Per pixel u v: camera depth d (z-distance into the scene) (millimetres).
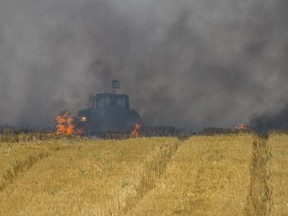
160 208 54250
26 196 64312
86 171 77062
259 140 99250
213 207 54312
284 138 98875
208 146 92875
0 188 70250
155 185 66625
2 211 57781
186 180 67125
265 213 52469
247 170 70938
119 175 72688
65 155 92312
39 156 91000
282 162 74250
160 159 83312
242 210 52094
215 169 72938
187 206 55312
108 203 58031
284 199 54844
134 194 62438
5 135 118875
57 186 69062
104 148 98688
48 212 56344
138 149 93375
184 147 93062
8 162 82625
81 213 55000
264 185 62625
